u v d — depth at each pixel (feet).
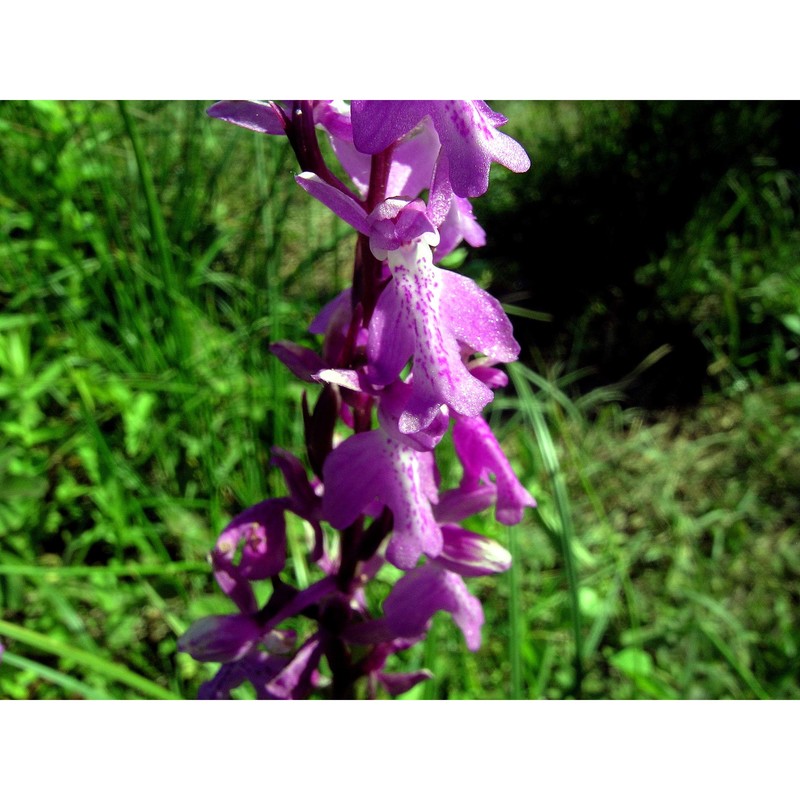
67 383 0.50
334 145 0.25
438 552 0.24
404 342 0.22
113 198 0.59
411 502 0.24
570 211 0.80
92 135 0.55
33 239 0.56
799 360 0.72
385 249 0.22
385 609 0.27
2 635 0.43
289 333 0.54
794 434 0.64
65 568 0.41
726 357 0.70
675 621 0.50
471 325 0.23
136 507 0.45
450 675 0.43
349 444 0.24
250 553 0.27
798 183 0.84
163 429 0.50
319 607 0.27
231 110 0.23
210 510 0.48
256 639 0.27
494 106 0.91
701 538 0.58
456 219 0.25
